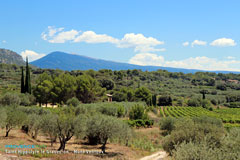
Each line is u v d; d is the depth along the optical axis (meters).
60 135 20.41
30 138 24.45
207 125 17.53
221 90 158.75
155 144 32.50
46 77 76.38
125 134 26.92
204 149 9.95
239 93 134.62
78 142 28.02
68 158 16.86
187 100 123.38
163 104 116.88
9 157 13.85
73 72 155.62
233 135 12.95
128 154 23.28
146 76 196.38
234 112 91.69
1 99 52.78
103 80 126.25
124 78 176.88
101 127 23.17
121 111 54.00
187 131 16.92
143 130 42.03
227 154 9.91
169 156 18.39
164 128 39.78
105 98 94.00
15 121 23.30
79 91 76.88
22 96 59.56
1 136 22.69
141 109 50.62
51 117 21.03
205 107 109.69
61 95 70.56
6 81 112.38
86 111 40.22
